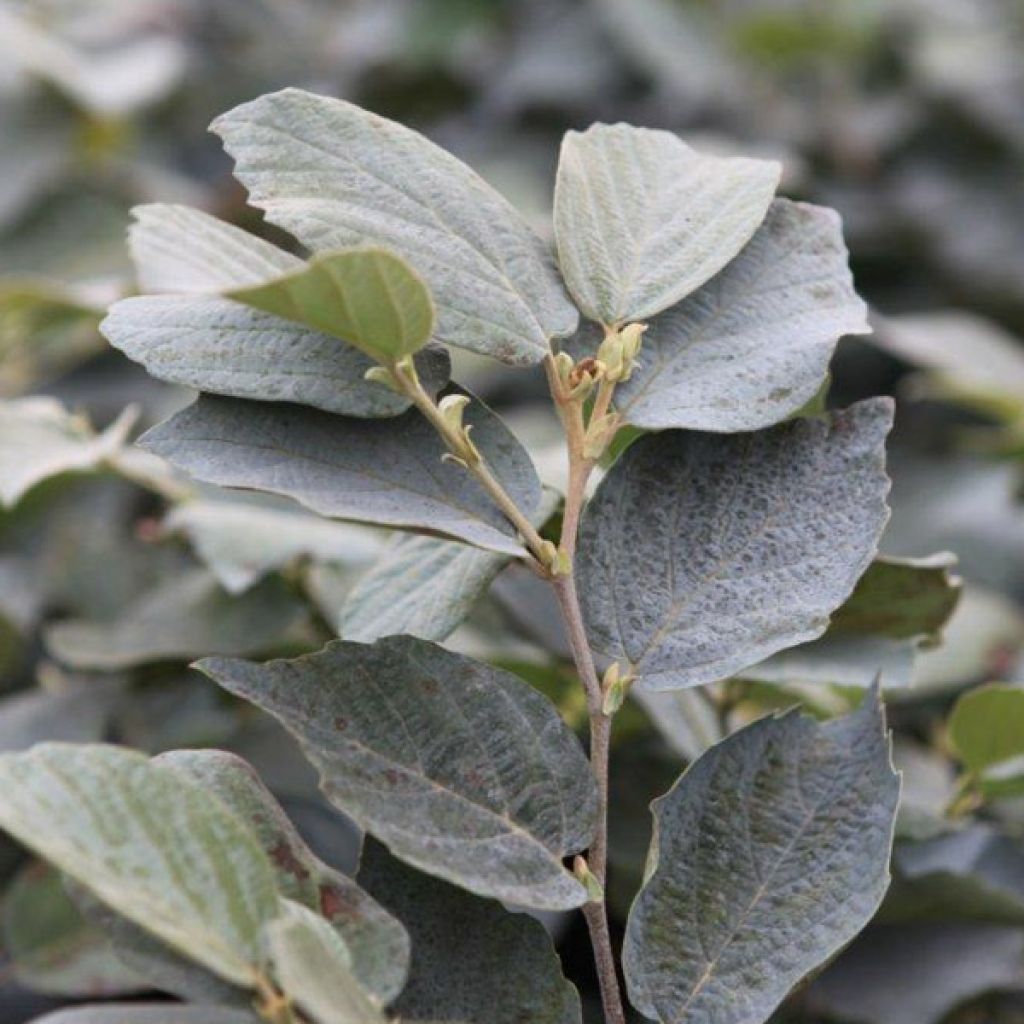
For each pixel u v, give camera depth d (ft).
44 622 3.17
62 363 4.42
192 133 6.35
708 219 2.46
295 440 2.38
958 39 6.59
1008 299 5.77
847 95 6.52
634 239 2.45
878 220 5.80
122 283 3.44
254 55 6.84
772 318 2.45
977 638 3.12
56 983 2.77
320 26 7.13
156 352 2.37
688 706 2.70
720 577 2.42
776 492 2.44
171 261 2.38
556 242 2.44
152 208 2.42
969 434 4.72
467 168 2.42
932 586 2.58
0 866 2.94
